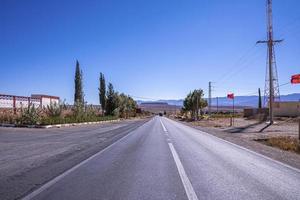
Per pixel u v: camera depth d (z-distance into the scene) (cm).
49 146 1892
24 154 1527
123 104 9475
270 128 4138
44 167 1184
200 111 10162
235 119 7806
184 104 10162
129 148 1850
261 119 6575
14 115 4025
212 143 2208
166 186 888
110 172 1095
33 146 1870
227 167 1217
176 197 772
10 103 4612
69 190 837
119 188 861
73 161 1337
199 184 916
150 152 1664
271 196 791
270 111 4981
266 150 1862
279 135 3050
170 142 2239
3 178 984
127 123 5997
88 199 751
